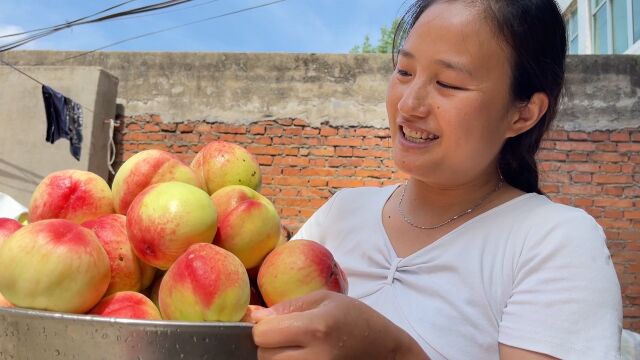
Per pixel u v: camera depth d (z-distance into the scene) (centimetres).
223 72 510
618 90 470
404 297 108
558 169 470
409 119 103
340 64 503
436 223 115
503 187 116
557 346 86
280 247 101
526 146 115
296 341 74
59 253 83
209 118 507
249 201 105
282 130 502
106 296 93
